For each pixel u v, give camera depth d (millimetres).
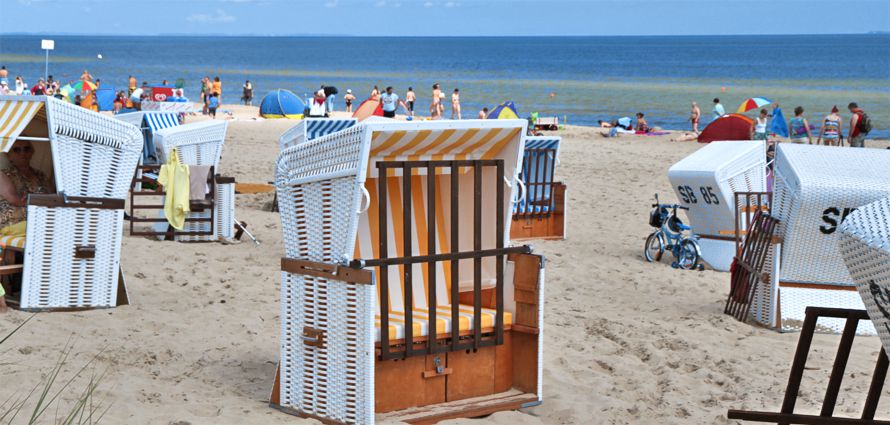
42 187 8680
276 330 7559
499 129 5480
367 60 156625
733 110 54156
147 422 5141
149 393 5688
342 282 5098
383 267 5109
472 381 5641
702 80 88062
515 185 5621
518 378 5797
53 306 7691
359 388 5051
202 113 39688
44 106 7500
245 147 25234
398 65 134875
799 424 4391
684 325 8352
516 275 5691
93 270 7852
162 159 13570
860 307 8203
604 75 99750
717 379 6625
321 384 5266
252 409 5527
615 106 56906
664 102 60031
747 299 8617
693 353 7312
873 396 4328
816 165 8172
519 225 13117
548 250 12250
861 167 8172
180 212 11422
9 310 7484
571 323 8250
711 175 10875
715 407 5969
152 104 38000
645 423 5574
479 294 5500
